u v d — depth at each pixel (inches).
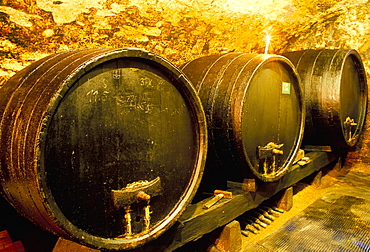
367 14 188.4
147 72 69.9
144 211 72.0
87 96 59.7
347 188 174.6
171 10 139.9
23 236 92.0
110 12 123.4
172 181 78.3
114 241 65.7
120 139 65.9
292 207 146.5
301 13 183.2
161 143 74.6
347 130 164.2
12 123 57.1
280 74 115.8
